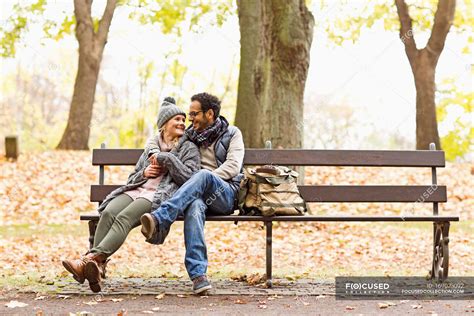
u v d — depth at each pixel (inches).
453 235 434.9
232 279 262.2
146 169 237.0
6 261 330.6
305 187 265.4
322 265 330.3
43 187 601.0
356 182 653.3
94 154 269.0
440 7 800.3
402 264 335.9
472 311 193.2
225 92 1200.8
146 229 213.8
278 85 468.1
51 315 186.1
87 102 849.5
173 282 250.4
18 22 943.0
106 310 193.0
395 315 187.5
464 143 1063.6
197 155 242.8
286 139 466.6
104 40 866.8
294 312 191.3
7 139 703.1
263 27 475.8
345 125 1434.5
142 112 1252.5
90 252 216.7
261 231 448.8
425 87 812.0
